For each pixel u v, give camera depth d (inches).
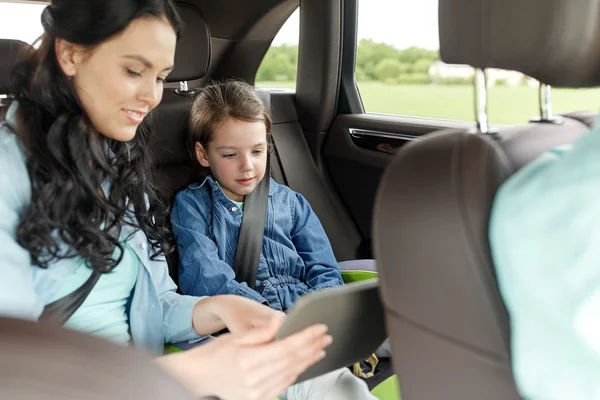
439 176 29.1
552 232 24.2
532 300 24.9
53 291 43.8
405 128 82.4
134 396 16.3
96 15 38.8
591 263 22.8
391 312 32.6
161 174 72.6
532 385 25.3
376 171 88.6
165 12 41.4
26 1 71.0
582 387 23.7
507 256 26.1
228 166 70.4
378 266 32.3
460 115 78.7
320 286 71.5
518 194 26.6
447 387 31.3
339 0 89.4
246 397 32.5
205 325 50.9
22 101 42.5
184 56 73.9
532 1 30.2
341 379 48.0
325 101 92.4
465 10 32.6
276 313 45.8
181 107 74.4
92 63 40.5
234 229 72.5
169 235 61.1
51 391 15.8
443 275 29.3
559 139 35.2
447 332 30.2
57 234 43.0
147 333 50.6
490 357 29.0
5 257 38.8
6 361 16.3
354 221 94.3
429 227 29.2
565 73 31.2
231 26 97.3
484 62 32.1
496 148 29.9
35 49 42.5
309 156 94.1
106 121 42.6
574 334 23.2
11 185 40.6
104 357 17.1
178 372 32.2
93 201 43.8
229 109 69.3
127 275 48.9
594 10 29.9
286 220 76.9
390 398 50.1
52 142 41.6
